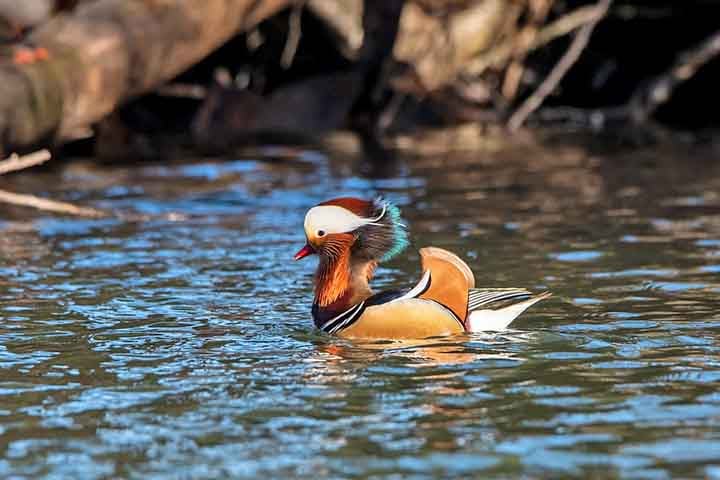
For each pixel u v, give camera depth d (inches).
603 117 1202.6
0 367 376.2
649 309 438.9
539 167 879.7
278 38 1176.8
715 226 617.0
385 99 1159.6
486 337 395.9
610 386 343.0
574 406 325.4
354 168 887.1
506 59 1175.6
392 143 1045.2
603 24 1219.2
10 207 719.1
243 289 494.9
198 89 1153.4
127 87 867.4
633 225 627.5
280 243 605.0
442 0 1130.7
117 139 1035.9
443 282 400.8
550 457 287.3
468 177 834.2
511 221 649.6
